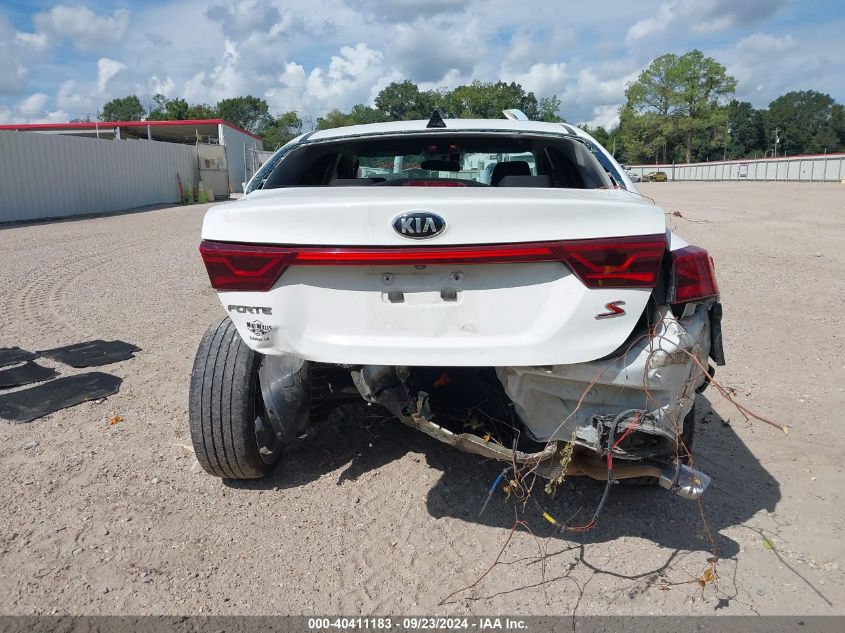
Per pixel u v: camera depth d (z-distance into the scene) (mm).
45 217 19781
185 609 2518
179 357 5457
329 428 4066
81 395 4551
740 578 2699
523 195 2531
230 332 3199
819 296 7750
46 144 19734
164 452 3754
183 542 2928
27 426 4078
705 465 3648
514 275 2488
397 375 2895
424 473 3537
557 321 2477
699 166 73438
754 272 9312
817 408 4418
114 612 2494
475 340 2545
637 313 2447
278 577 2705
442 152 4250
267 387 3094
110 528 3016
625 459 2592
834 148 129750
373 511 3189
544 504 3252
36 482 3408
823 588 2633
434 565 2793
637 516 3160
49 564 2756
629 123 99125
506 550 2900
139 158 25562
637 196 2973
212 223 2584
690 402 2607
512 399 2775
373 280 2541
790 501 3281
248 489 3381
